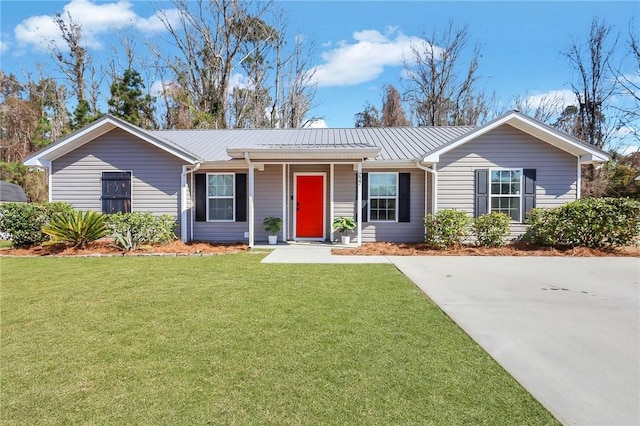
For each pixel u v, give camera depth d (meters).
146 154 11.52
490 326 4.16
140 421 2.38
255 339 3.75
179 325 4.17
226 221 11.99
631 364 3.21
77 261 8.40
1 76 28.34
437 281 6.41
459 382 2.89
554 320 4.39
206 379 2.93
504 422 2.37
